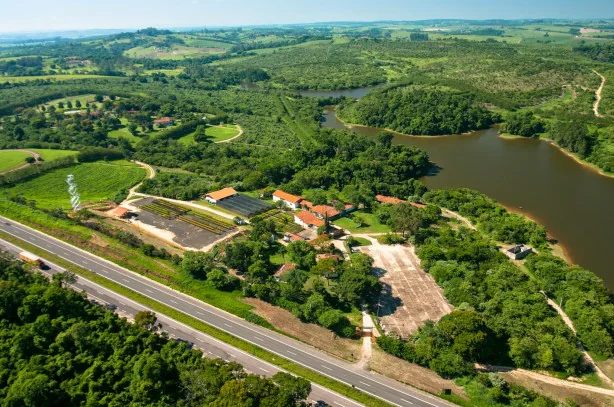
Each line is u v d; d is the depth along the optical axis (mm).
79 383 93188
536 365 106500
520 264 154375
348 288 129000
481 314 121500
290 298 130375
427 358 106812
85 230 170250
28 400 85812
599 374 105000
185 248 164500
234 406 83688
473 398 97375
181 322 123062
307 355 111625
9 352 100062
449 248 156750
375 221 190375
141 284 140500
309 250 154875
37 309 112438
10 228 174875
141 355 100938
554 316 121562
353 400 97812
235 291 137000
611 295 135375
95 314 117438
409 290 139250
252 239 164625
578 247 168625
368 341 116750
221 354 111250
